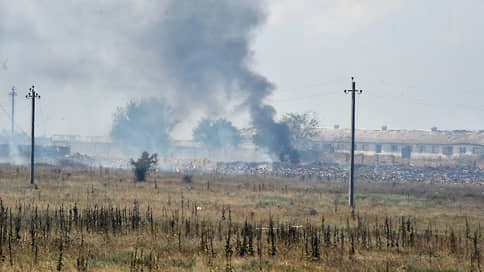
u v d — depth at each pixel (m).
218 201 162.25
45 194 161.38
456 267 75.62
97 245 83.88
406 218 136.38
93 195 163.00
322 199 181.50
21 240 84.75
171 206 143.62
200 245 84.38
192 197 171.00
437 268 74.81
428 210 157.75
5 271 64.12
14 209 123.94
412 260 79.94
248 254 80.62
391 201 182.38
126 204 144.00
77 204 138.88
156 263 70.25
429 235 103.56
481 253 87.31
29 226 100.00
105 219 103.88
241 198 174.00
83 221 106.44
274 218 125.75
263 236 98.44
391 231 104.88
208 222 113.12
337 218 131.50
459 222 131.75
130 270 65.75
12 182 198.00
